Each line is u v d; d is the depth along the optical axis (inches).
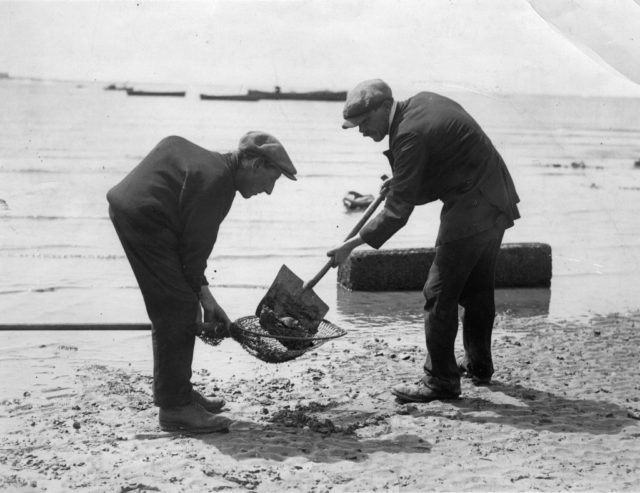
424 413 213.8
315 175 975.0
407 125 205.6
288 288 208.4
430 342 219.1
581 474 171.3
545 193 766.5
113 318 331.0
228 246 521.3
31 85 2016.5
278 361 204.7
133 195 184.1
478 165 208.4
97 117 1683.1
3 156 1024.2
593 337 301.9
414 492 161.8
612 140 733.3
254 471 172.6
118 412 214.8
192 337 192.9
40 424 204.7
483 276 225.9
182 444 189.0
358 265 389.1
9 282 400.5
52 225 585.0
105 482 165.2
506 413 213.2
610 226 612.7
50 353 276.8
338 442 191.8
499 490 162.7
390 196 208.1
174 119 1700.3
